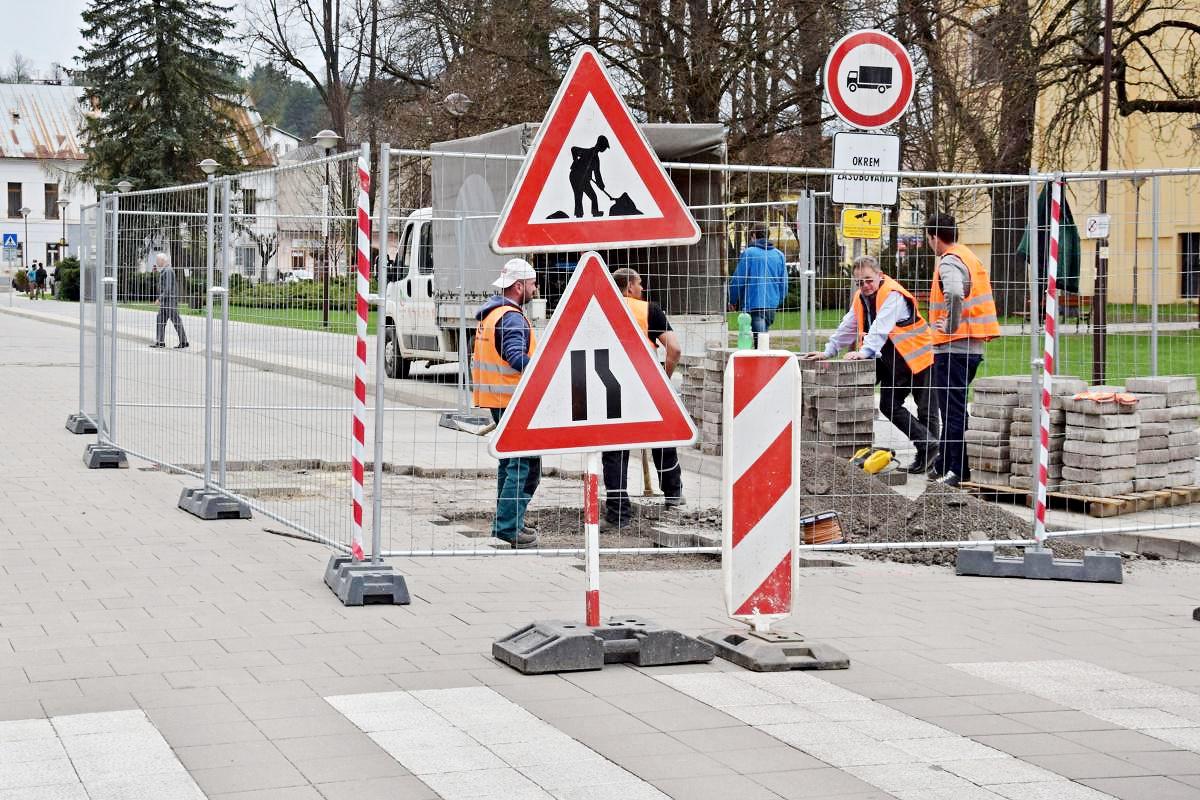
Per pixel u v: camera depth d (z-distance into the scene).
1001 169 28.94
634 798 4.72
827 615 7.71
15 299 75.31
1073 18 30.08
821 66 28.80
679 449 13.66
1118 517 10.70
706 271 12.45
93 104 65.62
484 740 5.32
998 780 5.00
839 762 5.16
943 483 10.34
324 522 10.24
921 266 12.20
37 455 13.68
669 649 6.55
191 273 11.34
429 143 33.09
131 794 4.67
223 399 10.52
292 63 50.62
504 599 7.86
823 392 11.87
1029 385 11.20
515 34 30.14
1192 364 13.21
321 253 9.31
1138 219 13.64
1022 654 6.89
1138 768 5.18
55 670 6.17
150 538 9.48
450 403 17.73
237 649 6.60
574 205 6.44
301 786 4.78
